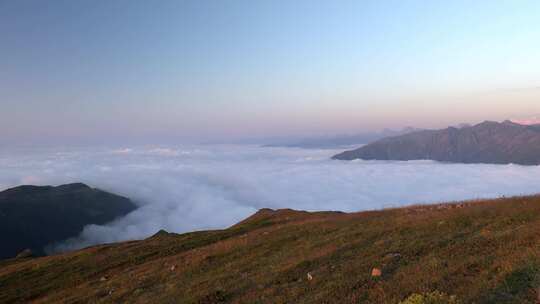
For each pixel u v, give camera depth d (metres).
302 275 17.22
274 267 19.86
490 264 12.38
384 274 14.30
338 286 13.91
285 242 26.98
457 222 21.12
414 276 12.87
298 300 13.68
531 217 18.91
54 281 32.28
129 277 26.62
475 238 16.50
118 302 20.80
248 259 23.97
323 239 24.64
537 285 9.51
